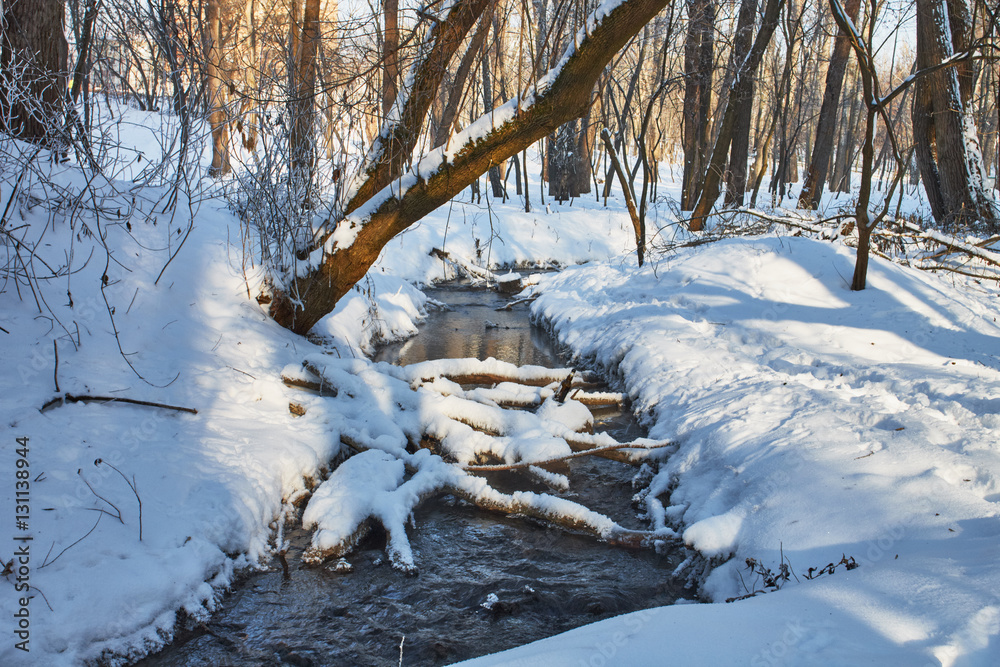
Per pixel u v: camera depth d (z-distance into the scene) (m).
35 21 7.56
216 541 4.52
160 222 7.62
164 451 5.01
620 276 12.48
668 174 37.31
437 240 16.94
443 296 14.86
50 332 5.69
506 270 17.62
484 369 8.27
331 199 7.73
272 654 3.93
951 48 13.10
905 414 5.33
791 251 10.04
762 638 2.83
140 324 6.39
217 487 4.84
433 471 5.80
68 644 3.52
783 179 21.48
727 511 4.96
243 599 4.37
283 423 6.12
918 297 8.44
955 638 2.65
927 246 11.40
